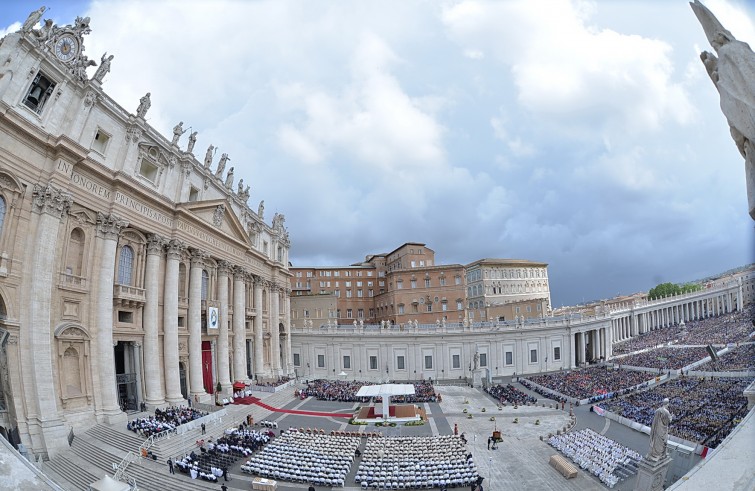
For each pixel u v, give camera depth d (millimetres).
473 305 118312
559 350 88188
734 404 43750
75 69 39969
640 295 171500
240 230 68812
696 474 8422
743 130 6598
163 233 51281
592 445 39156
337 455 37000
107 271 42500
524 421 50844
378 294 127125
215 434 41781
